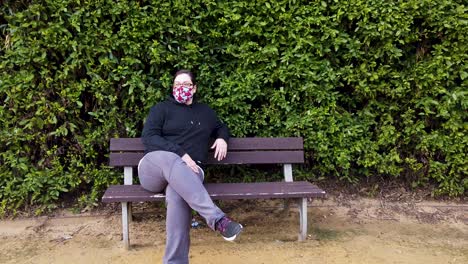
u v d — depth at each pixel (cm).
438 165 416
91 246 346
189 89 354
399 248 347
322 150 411
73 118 392
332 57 406
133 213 408
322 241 358
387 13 383
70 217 395
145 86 389
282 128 412
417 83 402
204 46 397
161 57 382
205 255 331
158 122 347
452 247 351
